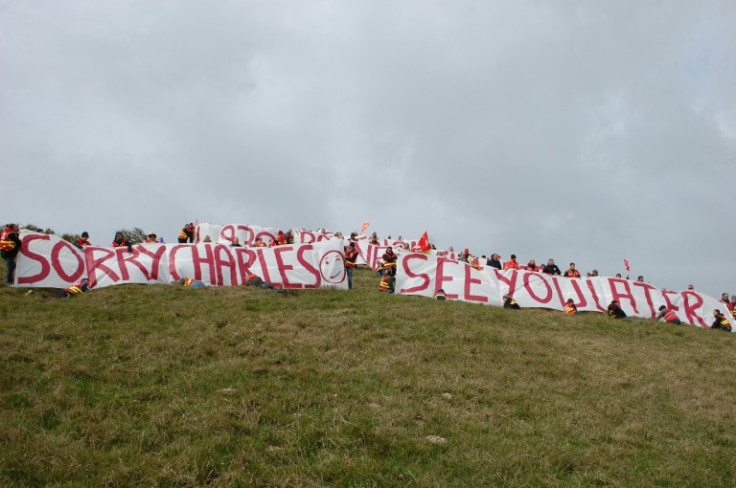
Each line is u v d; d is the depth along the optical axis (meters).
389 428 10.55
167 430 10.05
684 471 9.90
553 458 9.88
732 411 13.77
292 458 9.34
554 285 26.86
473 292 25.50
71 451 9.06
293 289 23.59
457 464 9.45
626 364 17.25
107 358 13.72
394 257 26.22
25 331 15.16
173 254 23.14
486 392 13.24
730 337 23.89
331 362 14.50
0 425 9.65
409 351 16.03
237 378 12.91
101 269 21.84
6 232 20.66
